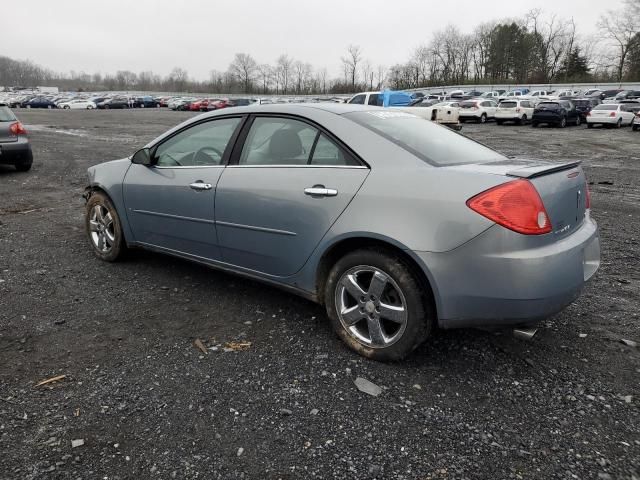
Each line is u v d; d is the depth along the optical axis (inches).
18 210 273.0
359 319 118.8
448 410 99.7
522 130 1075.3
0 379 107.9
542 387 108.0
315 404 100.9
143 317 139.9
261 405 100.3
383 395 104.2
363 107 139.6
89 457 85.6
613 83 2443.4
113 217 179.6
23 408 98.3
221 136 147.5
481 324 104.6
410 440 90.8
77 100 2596.0
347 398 103.0
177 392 104.3
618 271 184.1
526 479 81.8
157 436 91.1
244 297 154.7
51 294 154.9
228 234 141.1
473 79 3624.5
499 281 99.0
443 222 102.6
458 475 82.5
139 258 191.3
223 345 124.6
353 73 3890.3
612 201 323.9
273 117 136.9
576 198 114.0
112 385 106.6
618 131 1035.3
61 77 6830.7
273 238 130.3
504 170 106.6
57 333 129.3
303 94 4143.7
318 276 125.0
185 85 5034.5
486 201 99.5
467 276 101.4
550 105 1142.3
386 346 114.3
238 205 135.8
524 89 2384.4
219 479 81.3
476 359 119.1
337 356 119.6
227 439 90.6
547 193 103.3
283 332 131.8
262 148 136.2
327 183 119.0
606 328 136.4
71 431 92.0
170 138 162.6
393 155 114.7
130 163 174.9
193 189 147.6
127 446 88.5
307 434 92.1
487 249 99.1
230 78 4456.2
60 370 112.2
